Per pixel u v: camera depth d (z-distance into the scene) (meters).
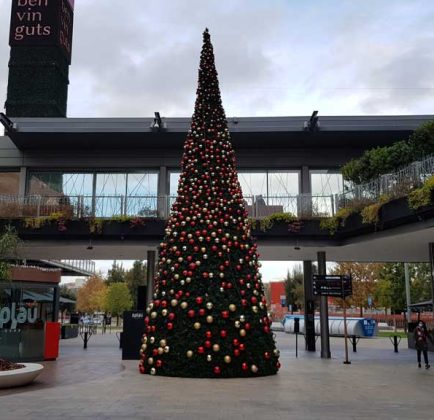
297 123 22.58
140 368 12.02
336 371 13.66
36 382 11.09
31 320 17.61
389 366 15.30
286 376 11.83
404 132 21.78
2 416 7.19
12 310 17.39
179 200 12.66
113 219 18.05
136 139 22.56
